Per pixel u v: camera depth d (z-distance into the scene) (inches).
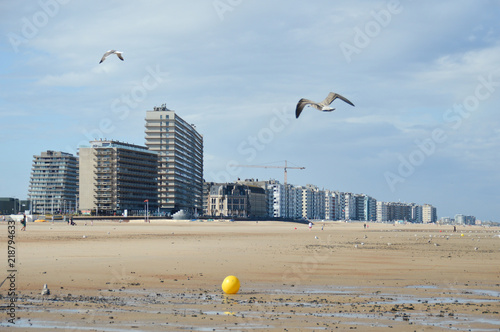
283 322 754.8
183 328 709.9
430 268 1523.1
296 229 6594.5
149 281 1175.0
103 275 1254.3
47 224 6510.8
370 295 1018.7
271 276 1299.2
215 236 3663.9
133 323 735.1
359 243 3002.0
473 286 1160.2
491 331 721.0
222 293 1023.0
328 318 786.8
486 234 5885.8
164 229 5098.4
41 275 1225.4
